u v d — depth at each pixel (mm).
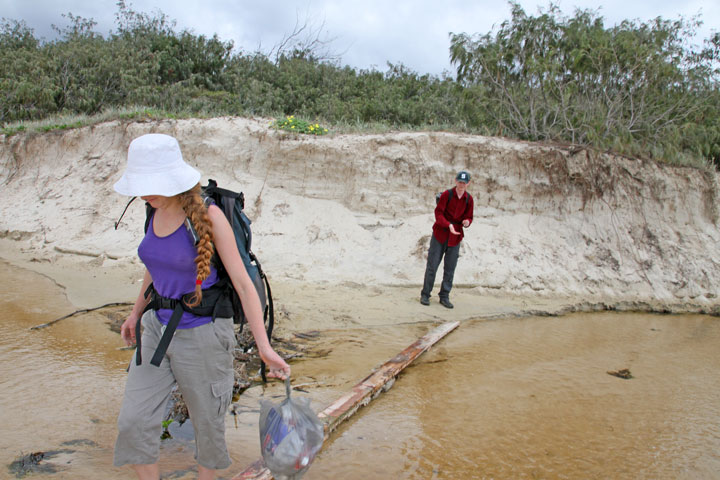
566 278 7734
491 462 2902
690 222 8828
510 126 9867
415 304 6555
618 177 8703
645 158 8961
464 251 7949
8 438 2793
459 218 6359
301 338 4969
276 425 2162
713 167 9250
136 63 13656
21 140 10734
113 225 8789
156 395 2121
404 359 4359
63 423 3004
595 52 9273
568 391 4031
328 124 10078
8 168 10703
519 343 5289
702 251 8430
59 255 7930
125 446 2057
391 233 8320
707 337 6012
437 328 5465
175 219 2090
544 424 3424
